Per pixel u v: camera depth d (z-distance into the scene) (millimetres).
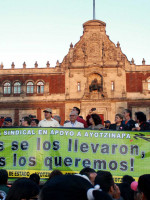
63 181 3422
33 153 12688
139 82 60188
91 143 12727
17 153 12750
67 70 61719
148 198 5531
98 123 16062
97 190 3340
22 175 12547
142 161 12531
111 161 12570
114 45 61750
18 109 61906
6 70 63000
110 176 8453
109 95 60156
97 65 60688
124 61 60906
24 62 62969
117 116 17953
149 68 60406
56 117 19125
